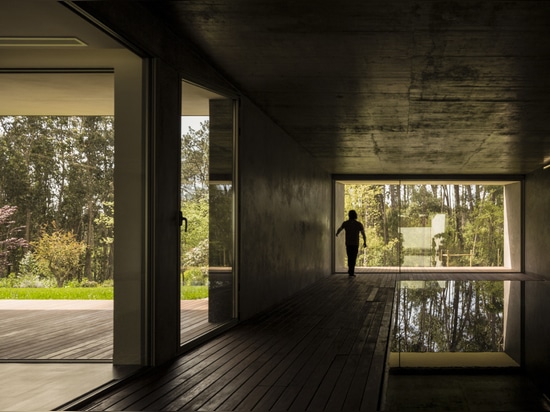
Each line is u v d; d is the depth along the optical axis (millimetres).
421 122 7578
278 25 4023
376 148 9945
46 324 5859
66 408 2885
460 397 3840
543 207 12523
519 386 4176
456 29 4039
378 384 3434
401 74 5273
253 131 6570
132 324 3885
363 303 7746
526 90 5812
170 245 4156
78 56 3930
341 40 4328
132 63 3957
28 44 3607
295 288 9203
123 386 3373
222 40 4383
